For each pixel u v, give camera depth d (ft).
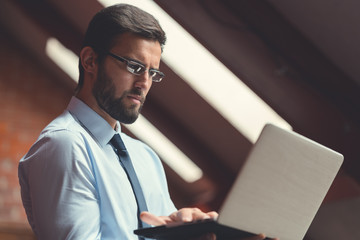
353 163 14.05
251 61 14.11
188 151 19.92
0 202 20.89
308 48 13.69
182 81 16.61
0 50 21.86
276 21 13.62
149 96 19.38
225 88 15.90
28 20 19.06
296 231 5.11
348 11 11.77
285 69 13.97
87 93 5.89
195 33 14.14
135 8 5.90
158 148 20.48
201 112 17.90
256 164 4.50
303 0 12.46
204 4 13.92
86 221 5.20
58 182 5.26
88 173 5.38
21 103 21.79
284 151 4.65
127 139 6.36
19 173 5.67
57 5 18.69
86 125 5.75
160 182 6.40
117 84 5.66
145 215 4.77
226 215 4.43
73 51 19.17
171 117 19.74
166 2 13.82
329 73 13.76
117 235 5.38
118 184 5.55
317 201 5.16
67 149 5.36
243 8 13.74
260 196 4.62
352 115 13.99
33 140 21.66
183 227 4.60
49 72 22.11
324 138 14.28
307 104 14.21
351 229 17.44
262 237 4.73
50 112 21.97
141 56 5.65
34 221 5.40
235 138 17.90
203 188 21.09
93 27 5.94
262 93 14.38
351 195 14.58
